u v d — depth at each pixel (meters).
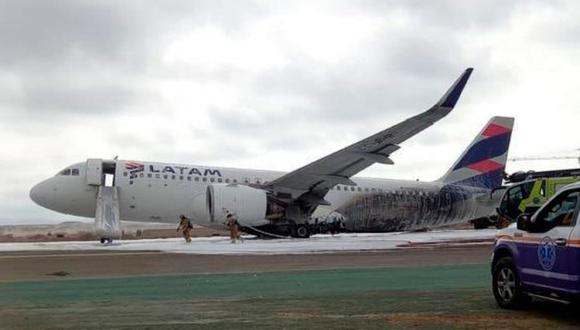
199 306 11.53
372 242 31.12
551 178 35.72
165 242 34.34
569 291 9.06
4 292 14.02
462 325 9.29
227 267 19.38
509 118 43.84
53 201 36.28
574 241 9.01
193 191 36.69
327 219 37.88
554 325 9.27
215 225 36.53
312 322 9.59
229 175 37.75
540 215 10.05
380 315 10.20
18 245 34.19
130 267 19.69
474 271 17.23
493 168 43.12
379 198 39.66
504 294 10.77
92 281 15.95
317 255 23.69
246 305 11.56
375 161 34.88
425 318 9.88
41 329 9.35
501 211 38.12
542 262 9.72
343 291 13.48
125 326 9.49
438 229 47.25
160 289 14.30
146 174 36.22
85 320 10.10
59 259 22.78
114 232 33.66
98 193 35.56
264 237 37.00
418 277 15.95
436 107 30.72
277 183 35.94
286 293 13.32
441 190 41.38
